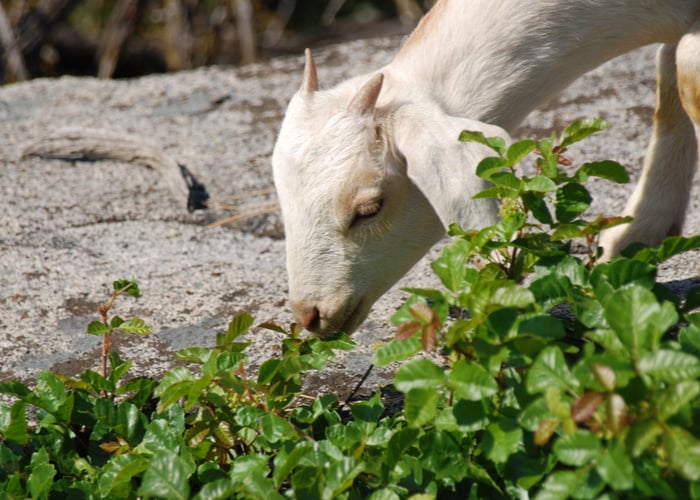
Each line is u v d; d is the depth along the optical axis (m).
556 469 5.70
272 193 11.40
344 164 7.08
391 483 5.77
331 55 15.31
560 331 5.34
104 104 14.16
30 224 10.81
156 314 8.87
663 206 8.80
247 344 6.62
